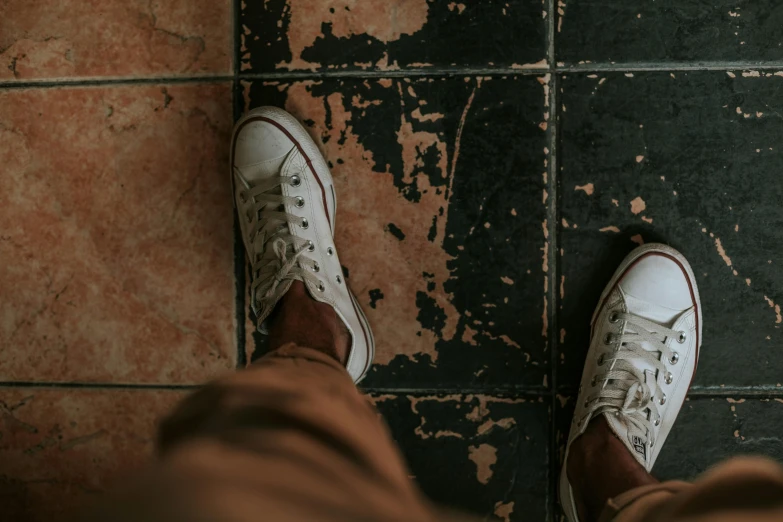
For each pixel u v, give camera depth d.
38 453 1.02
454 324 0.98
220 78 0.97
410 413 0.99
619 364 0.93
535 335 0.97
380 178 0.97
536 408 0.97
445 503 0.98
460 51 0.95
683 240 0.95
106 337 1.00
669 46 0.94
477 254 0.97
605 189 0.95
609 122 0.95
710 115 0.94
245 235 0.96
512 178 0.96
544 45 0.94
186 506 0.32
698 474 0.97
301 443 0.46
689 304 0.94
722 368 0.96
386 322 0.98
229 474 0.36
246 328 0.99
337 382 0.69
